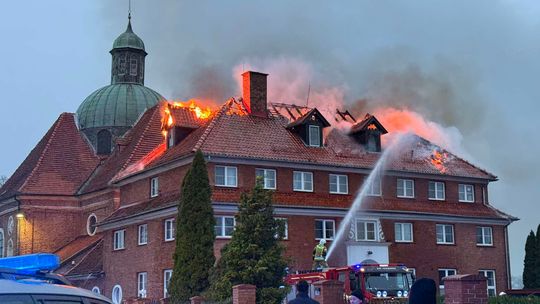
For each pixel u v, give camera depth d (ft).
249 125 128.57
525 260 145.48
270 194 90.02
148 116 165.78
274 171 123.65
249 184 120.26
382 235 129.90
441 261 137.59
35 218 160.35
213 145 119.34
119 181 139.74
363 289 76.84
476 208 146.72
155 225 122.42
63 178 166.30
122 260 132.36
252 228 87.30
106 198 153.38
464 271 140.26
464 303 43.86
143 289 124.98
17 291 24.27
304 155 127.34
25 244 158.30
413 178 140.05
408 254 133.69
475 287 44.39
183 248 100.37
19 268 29.27
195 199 101.81
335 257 124.06
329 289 66.49
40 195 160.97
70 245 158.51
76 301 26.22
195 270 98.53
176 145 129.90
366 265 78.54
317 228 124.47
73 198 163.73
